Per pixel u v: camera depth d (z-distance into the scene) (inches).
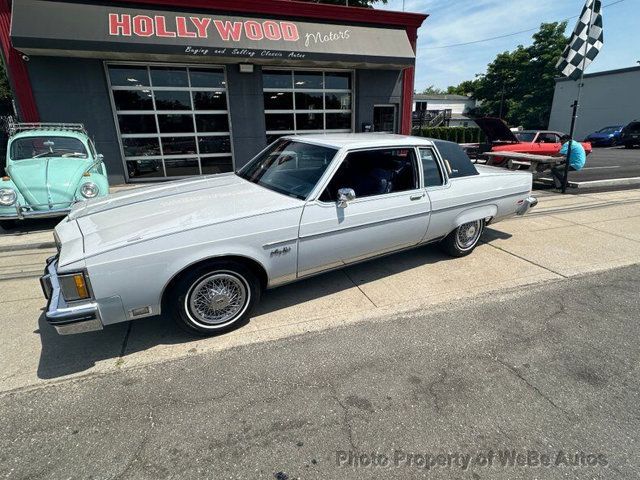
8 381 98.3
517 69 1608.0
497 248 199.2
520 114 1551.4
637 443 80.0
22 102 335.0
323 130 461.7
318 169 136.0
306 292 149.3
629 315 132.6
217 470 72.9
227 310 119.3
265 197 129.1
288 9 382.9
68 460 75.2
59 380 98.9
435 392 94.5
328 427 83.4
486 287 153.9
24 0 303.9
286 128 442.3
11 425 84.0
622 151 847.7
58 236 110.9
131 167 386.0
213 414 87.2
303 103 442.9
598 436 81.7
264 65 405.7
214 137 407.5
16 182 227.5
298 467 73.5
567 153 332.5
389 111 488.1
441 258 184.9
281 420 85.4
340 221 131.6
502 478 71.4
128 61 356.5
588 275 165.8
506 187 185.3
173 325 125.6
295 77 430.6
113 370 102.9
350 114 469.7
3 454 76.5
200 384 97.3
